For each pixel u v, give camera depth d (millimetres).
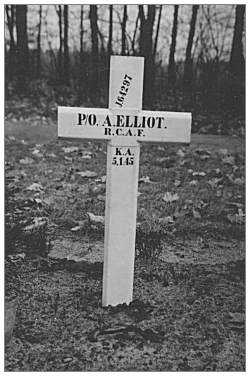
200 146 3037
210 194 2986
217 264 2760
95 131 2213
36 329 2295
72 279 2609
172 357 2195
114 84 2195
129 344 2230
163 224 2920
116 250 2301
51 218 2908
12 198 2924
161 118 2236
